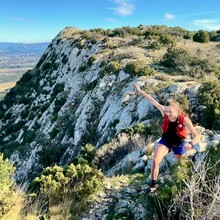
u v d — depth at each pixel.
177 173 7.45
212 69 29.41
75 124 34.44
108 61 41.97
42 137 39.28
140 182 9.19
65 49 66.50
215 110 15.99
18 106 64.31
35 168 35.03
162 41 46.44
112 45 51.72
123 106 25.92
